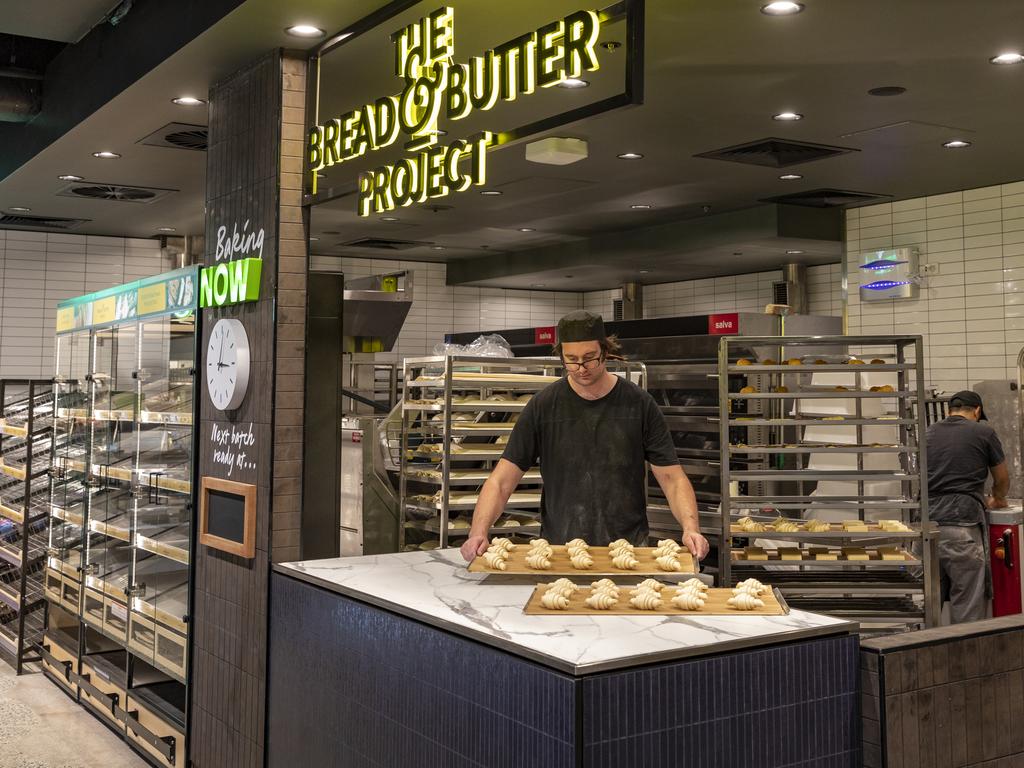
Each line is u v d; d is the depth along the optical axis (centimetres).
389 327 678
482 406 432
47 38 554
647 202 793
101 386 507
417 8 383
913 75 478
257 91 415
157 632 445
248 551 381
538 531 447
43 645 581
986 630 245
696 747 207
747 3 390
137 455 466
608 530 318
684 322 612
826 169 672
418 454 455
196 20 404
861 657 230
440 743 237
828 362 470
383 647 262
